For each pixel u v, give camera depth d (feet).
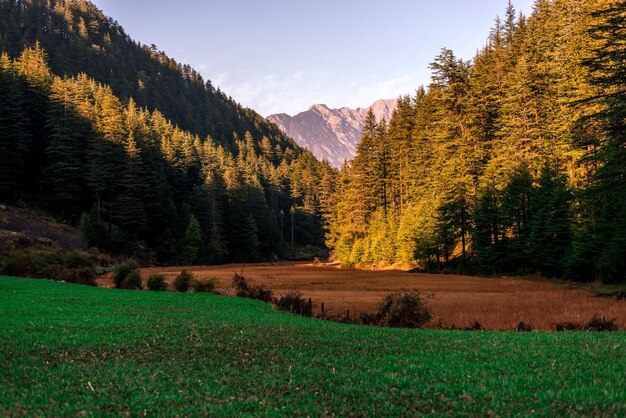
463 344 41.27
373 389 24.61
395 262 259.19
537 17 245.04
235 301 89.45
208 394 22.99
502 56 236.22
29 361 28.84
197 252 312.29
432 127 258.16
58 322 46.47
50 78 330.54
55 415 18.70
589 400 21.45
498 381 25.95
